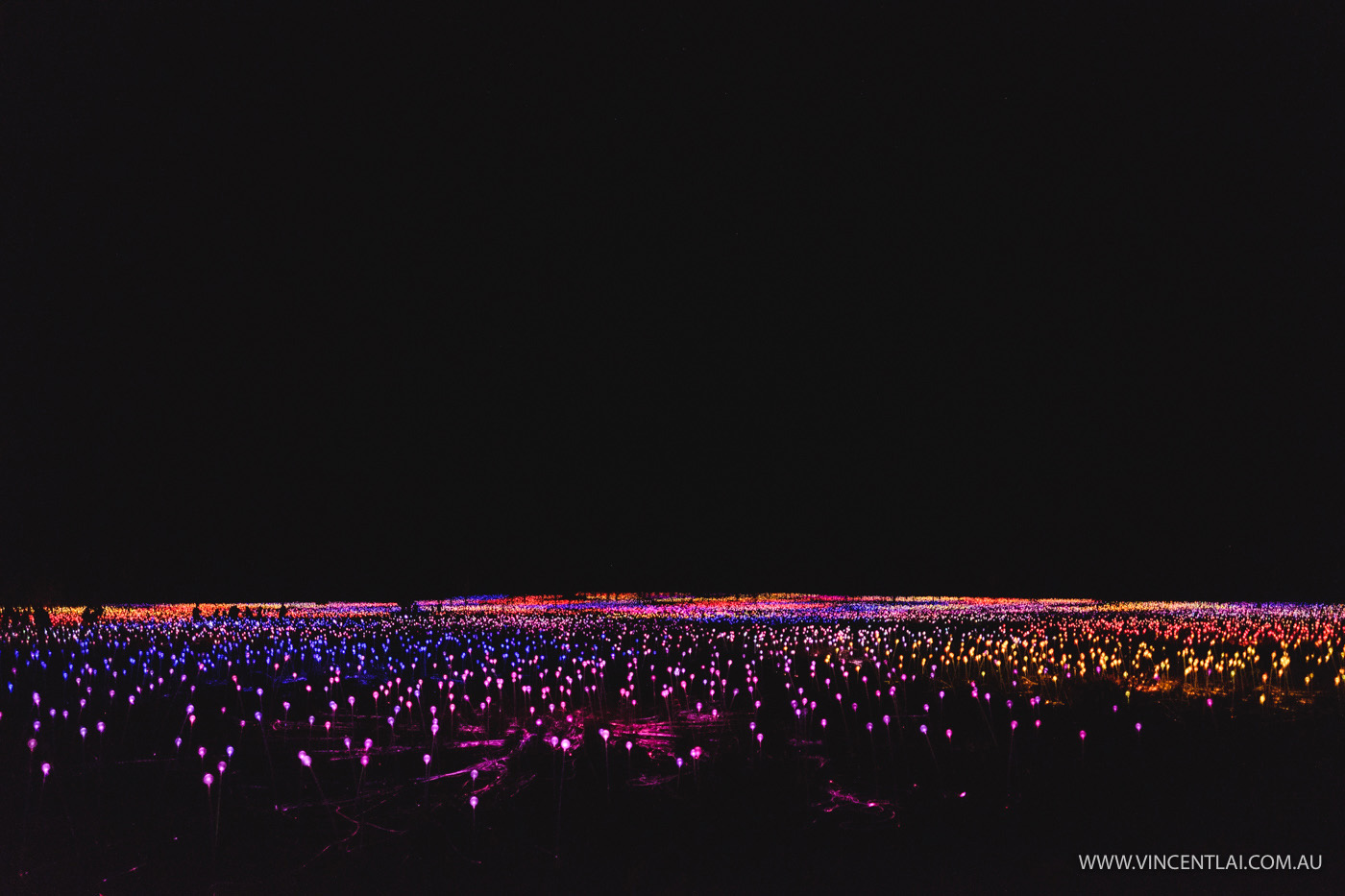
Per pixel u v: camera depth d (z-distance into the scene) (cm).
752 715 1110
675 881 589
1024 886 576
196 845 656
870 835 669
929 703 1163
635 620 2711
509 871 607
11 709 1163
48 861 627
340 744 966
